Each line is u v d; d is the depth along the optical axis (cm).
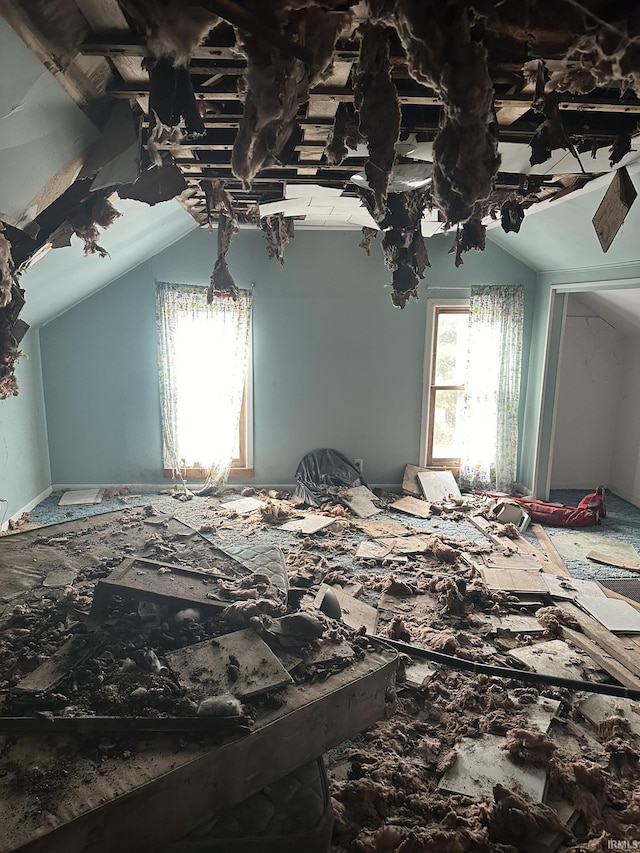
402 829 189
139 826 152
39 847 134
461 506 525
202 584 263
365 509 514
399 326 548
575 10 112
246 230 517
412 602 347
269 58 121
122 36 134
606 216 209
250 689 188
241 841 162
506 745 227
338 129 186
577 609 340
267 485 571
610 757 225
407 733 238
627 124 199
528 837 187
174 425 544
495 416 554
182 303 521
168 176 219
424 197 255
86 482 558
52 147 166
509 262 536
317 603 331
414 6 109
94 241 223
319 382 555
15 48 121
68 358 529
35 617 239
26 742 166
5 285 177
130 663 201
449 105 117
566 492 589
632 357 555
